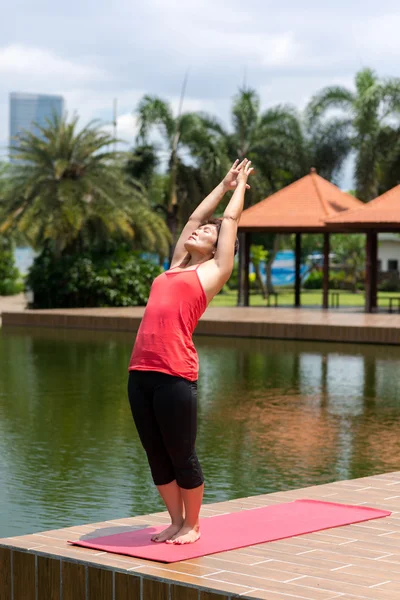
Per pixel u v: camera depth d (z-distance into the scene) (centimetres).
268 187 3531
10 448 954
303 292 4631
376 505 570
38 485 797
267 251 4269
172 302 460
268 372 1575
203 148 3428
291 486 784
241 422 1105
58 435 1023
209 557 437
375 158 3388
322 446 961
